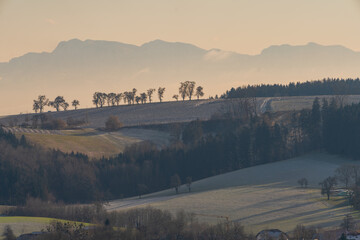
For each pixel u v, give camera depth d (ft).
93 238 628.28
